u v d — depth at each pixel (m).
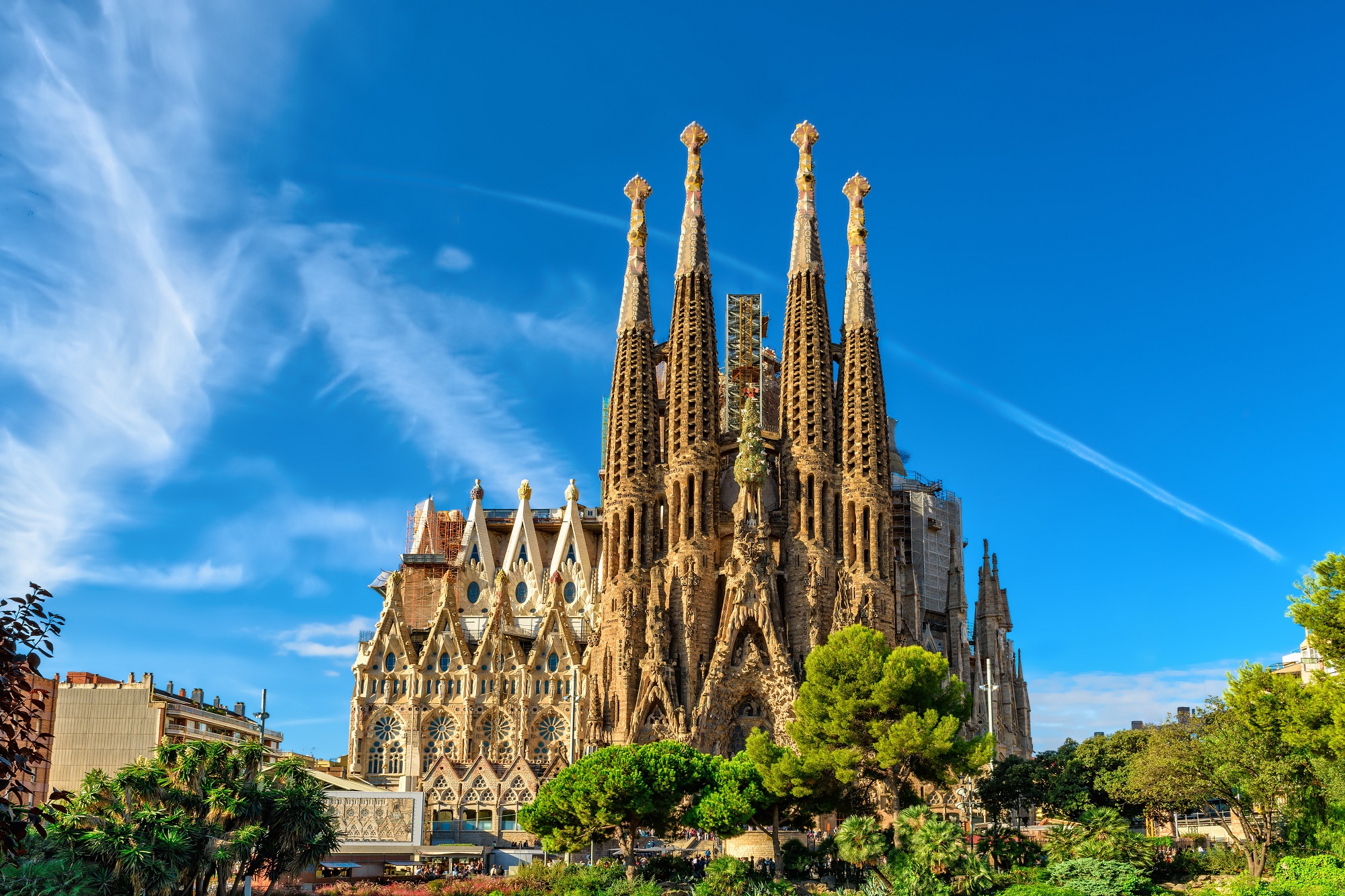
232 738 111.44
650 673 122.31
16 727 19.22
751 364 147.38
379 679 133.50
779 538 132.62
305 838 56.38
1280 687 64.19
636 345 139.75
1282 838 68.12
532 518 155.62
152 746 91.75
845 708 74.31
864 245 144.50
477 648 137.62
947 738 70.25
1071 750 93.25
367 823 78.19
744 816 71.44
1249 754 65.94
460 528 161.25
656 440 139.12
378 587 151.38
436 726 132.00
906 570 142.25
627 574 129.62
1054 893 57.28
